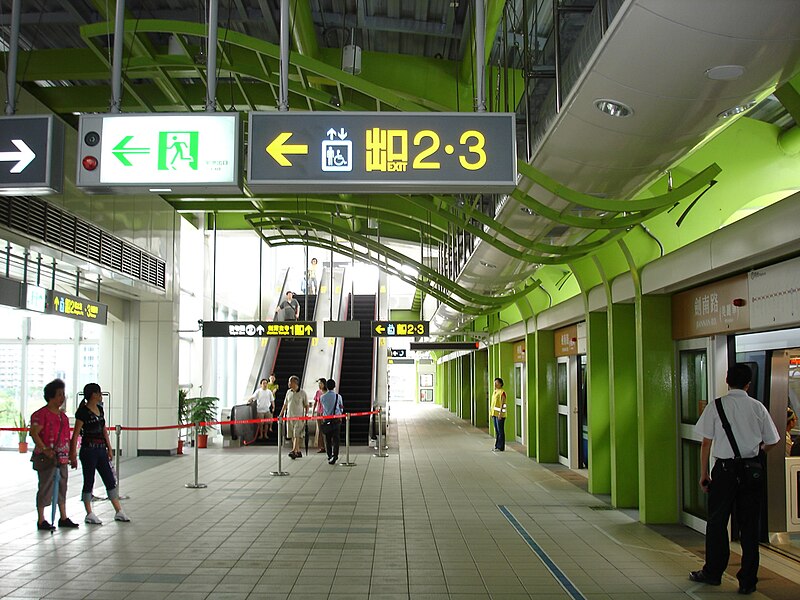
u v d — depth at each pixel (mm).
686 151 4641
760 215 5582
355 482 11359
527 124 5699
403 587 5711
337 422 13773
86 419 8164
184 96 10016
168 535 7531
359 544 7148
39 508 7762
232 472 12594
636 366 8812
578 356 12922
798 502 7156
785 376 7000
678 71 3373
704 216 7762
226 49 7883
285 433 16828
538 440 13914
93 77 8617
